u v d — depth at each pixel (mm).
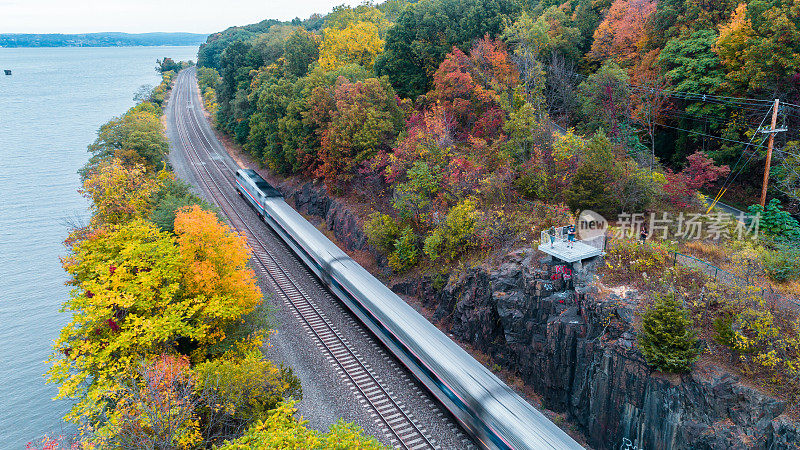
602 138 32812
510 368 30938
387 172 45625
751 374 21375
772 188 35406
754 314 21797
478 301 33062
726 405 21047
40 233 67125
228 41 176125
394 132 51188
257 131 73125
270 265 47969
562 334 27000
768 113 34156
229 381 22750
